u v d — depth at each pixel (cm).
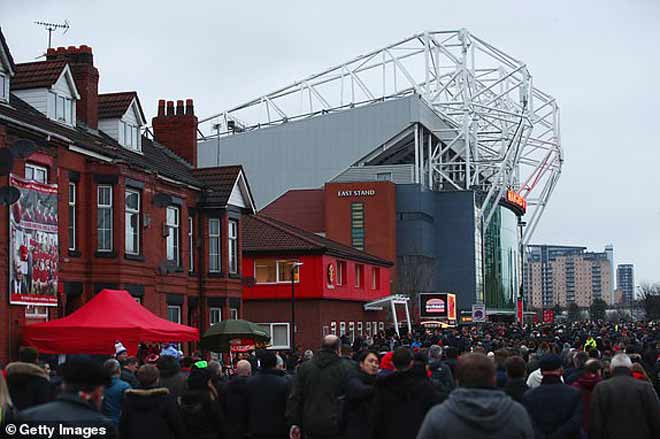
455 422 696
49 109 2923
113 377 1353
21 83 2916
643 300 15688
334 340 1304
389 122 11119
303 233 5753
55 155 2652
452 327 6469
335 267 5516
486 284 12262
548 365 1108
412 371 1073
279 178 11494
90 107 3234
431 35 11975
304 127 11481
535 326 7738
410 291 9069
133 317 2130
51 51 3350
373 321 6294
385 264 6725
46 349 2098
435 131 11675
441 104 11712
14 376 1054
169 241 3400
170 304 3362
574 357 1547
